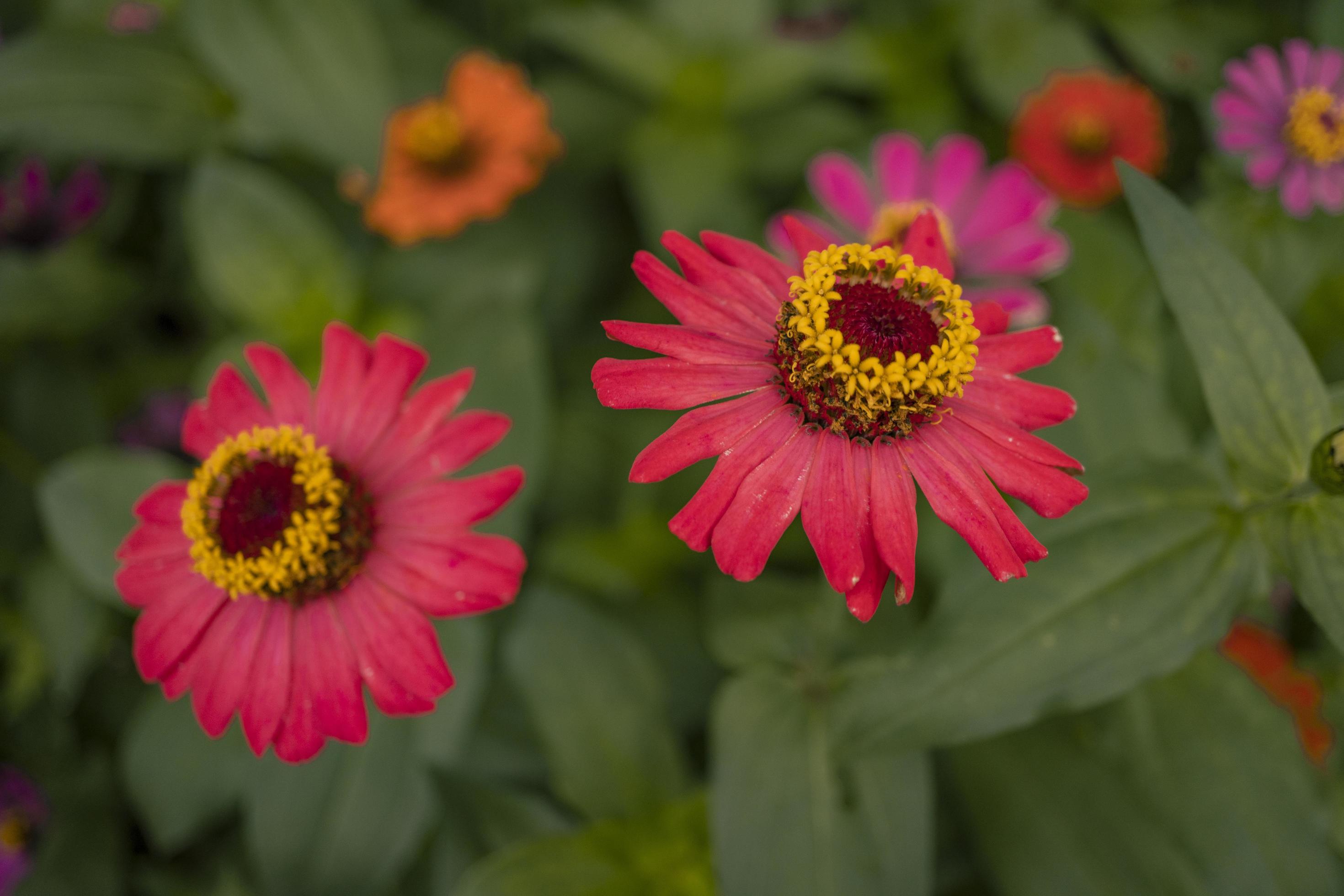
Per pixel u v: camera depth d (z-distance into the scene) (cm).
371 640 35
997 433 33
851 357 33
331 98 46
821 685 38
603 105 53
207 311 51
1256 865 36
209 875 44
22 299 47
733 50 50
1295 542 35
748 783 37
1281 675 41
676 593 45
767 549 33
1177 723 37
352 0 46
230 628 35
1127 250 45
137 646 35
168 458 48
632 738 40
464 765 42
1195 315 35
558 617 40
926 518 42
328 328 36
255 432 36
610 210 53
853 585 32
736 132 51
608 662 40
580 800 39
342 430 36
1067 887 38
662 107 50
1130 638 35
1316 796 36
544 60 58
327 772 41
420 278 49
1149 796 37
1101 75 48
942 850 41
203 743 42
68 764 46
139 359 51
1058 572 35
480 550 35
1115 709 37
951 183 44
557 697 40
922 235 35
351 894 40
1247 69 47
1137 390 39
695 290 34
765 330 34
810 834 37
